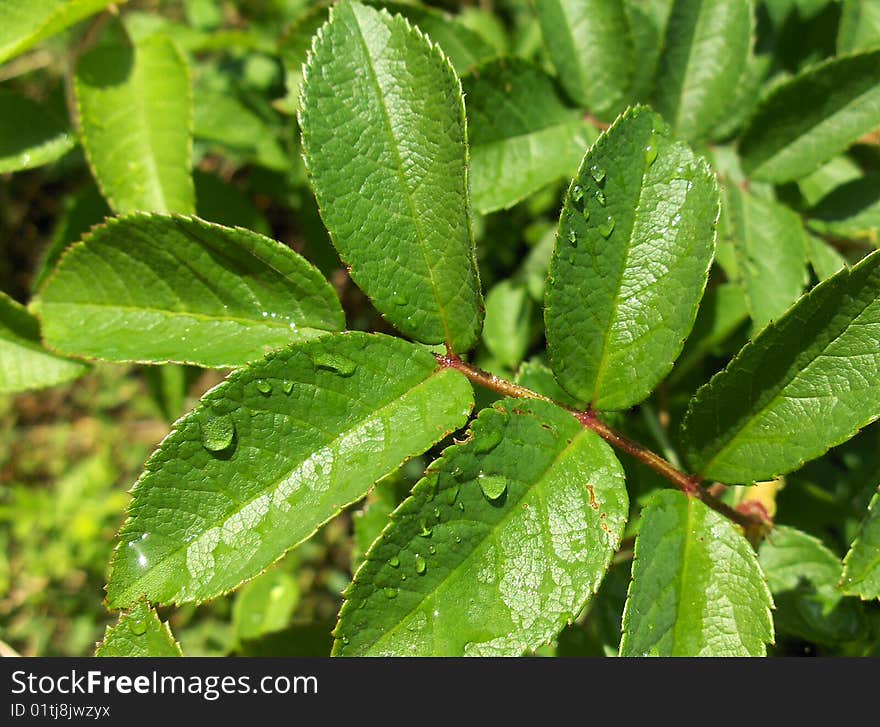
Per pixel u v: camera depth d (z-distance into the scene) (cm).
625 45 26
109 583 20
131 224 22
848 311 21
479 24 34
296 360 21
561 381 22
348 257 22
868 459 28
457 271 22
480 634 20
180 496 21
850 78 25
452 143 22
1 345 26
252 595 31
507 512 21
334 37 22
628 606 20
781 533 25
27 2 25
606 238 21
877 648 26
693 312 21
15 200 46
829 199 27
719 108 26
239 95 33
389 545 20
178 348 22
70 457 46
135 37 33
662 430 27
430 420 21
